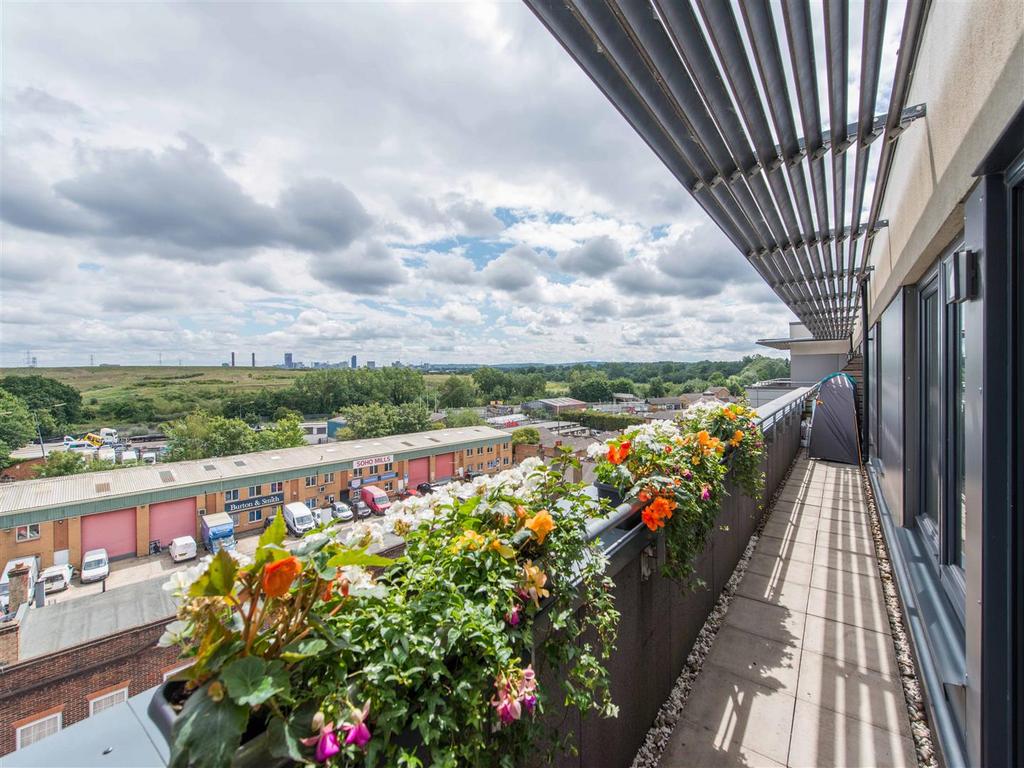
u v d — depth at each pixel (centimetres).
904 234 272
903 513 286
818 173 271
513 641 93
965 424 136
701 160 241
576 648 113
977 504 124
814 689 203
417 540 102
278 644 64
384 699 66
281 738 56
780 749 173
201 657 58
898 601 265
